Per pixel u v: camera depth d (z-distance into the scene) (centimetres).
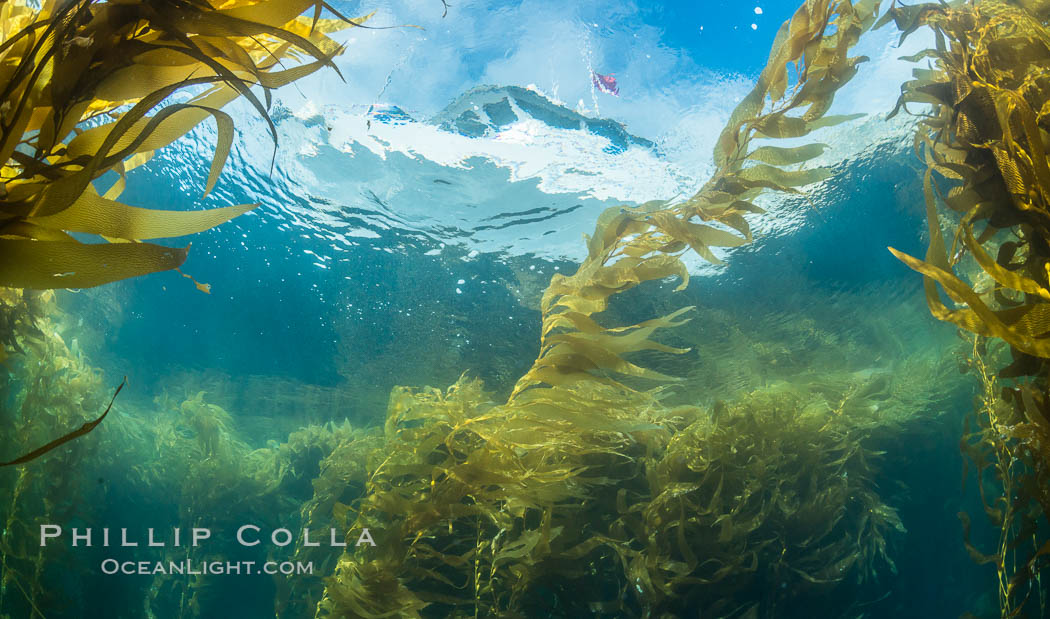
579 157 605
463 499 455
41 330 510
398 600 387
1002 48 201
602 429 310
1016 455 213
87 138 125
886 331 826
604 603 423
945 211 336
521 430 338
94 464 641
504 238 733
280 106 566
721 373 914
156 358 938
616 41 534
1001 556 228
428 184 657
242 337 903
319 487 648
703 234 227
